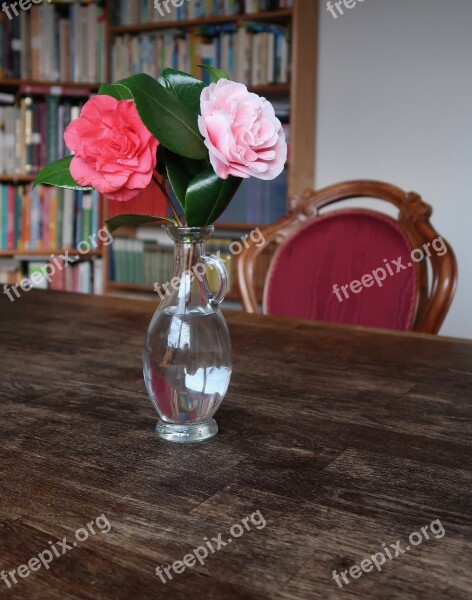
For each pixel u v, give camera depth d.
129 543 0.65
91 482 0.78
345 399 1.05
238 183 0.83
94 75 3.69
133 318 1.62
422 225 1.68
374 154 3.35
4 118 3.61
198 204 0.81
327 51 3.38
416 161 3.27
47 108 3.64
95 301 1.83
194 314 0.87
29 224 3.72
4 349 1.34
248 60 3.33
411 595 0.57
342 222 1.78
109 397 1.06
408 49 3.21
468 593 0.57
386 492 0.75
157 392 0.88
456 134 3.17
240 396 1.06
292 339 1.43
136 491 0.75
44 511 0.71
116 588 0.58
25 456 0.85
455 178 3.19
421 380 1.15
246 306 1.84
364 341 1.42
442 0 3.11
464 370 1.21
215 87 0.78
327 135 3.44
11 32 3.59
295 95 3.22
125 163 0.74
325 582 0.59
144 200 3.65
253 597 0.57
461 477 0.79
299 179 3.34
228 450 0.86
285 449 0.87
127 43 3.59
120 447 0.87
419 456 0.85
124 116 0.76
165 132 0.76
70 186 0.82
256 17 3.27
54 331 1.49
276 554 0.63
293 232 1.83
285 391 1.09
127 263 3.77
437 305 1.62
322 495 0.75
